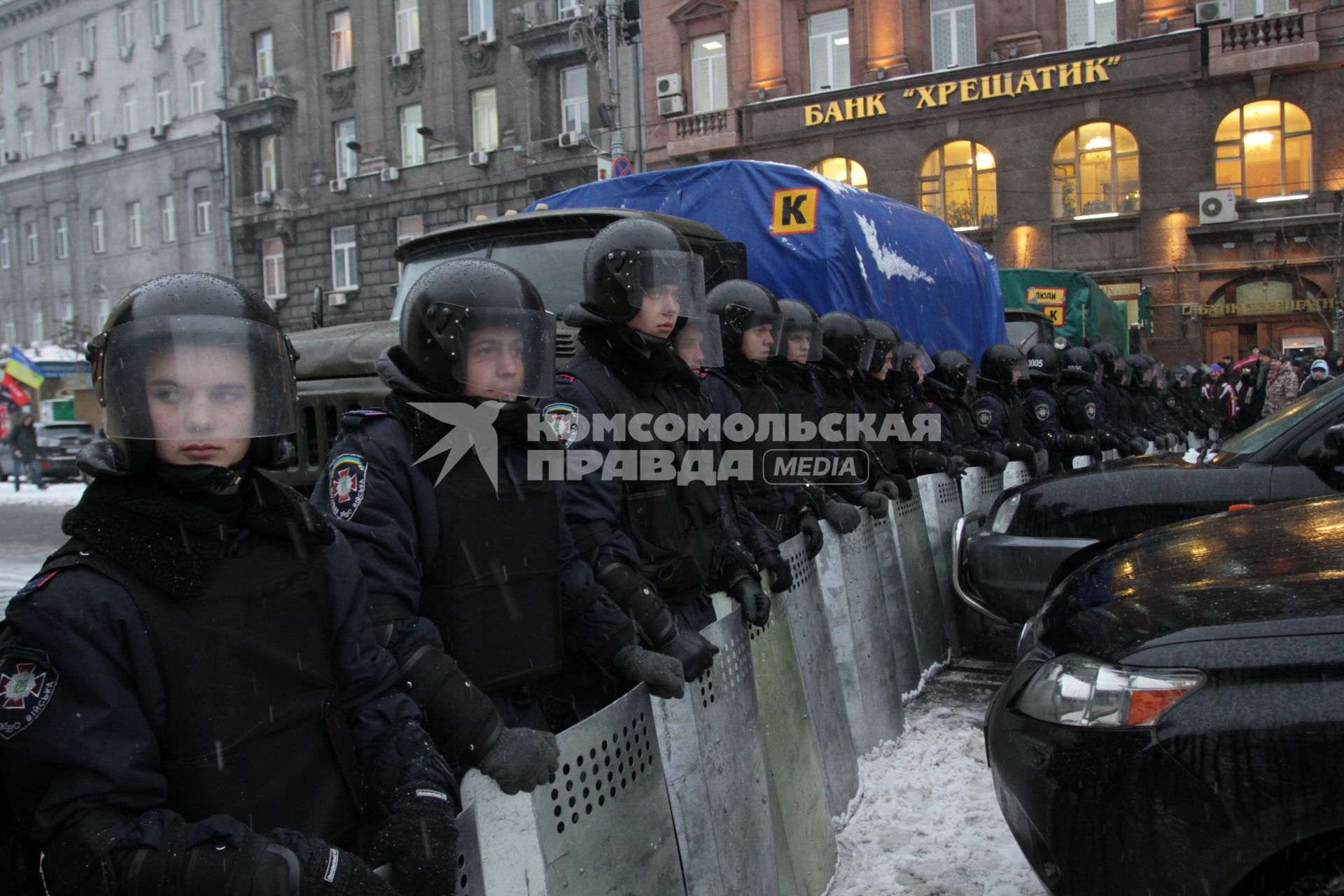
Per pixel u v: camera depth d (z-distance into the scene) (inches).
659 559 99.5
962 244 321.4
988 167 860.6
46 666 46.4
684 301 100.1
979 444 257.8
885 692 153.9
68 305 1471.5
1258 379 588.7
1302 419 160.6
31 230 1514.5
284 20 1159.0
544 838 68.5
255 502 53.9
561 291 173.6
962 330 309.6
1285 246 777.6
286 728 52.9
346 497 70.3
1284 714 74.8
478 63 1038.4
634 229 98.5
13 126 1533.0
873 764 143.3
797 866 106.0
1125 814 79.5
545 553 79.6
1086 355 326.6
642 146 575.8
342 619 58.4
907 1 875.4
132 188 1364.4
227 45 1209.4
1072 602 100.7
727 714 98.3
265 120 1159.6
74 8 1417.3
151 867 44.2
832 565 145.7
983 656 207.6
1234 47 767.7
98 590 47.4
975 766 140.3
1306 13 747.4
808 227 223.0
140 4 1334.9
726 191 230.5
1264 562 93.0
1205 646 80.5
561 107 1004.6
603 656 84.9
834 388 180.7
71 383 1098.1
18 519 536.7
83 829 44.8
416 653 64.6
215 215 1267.2
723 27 936.9
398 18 1099.3
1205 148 791.1
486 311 72.7
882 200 262.7
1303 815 72.8
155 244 1343.5
